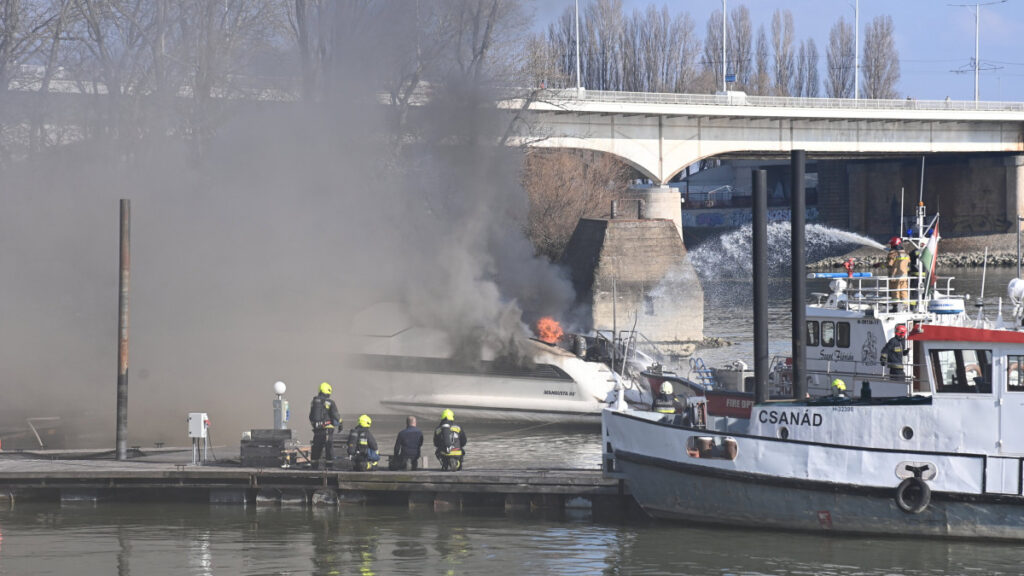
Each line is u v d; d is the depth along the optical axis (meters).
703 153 160.50
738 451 44.53
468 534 44.94
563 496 47.97
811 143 170.00
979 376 42.22
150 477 49.44
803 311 47.22
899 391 50.00
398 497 49.19
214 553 42.72
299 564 41.34
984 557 41.09
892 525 43.03
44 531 45.88
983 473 41.91
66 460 53.00
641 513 47.34
